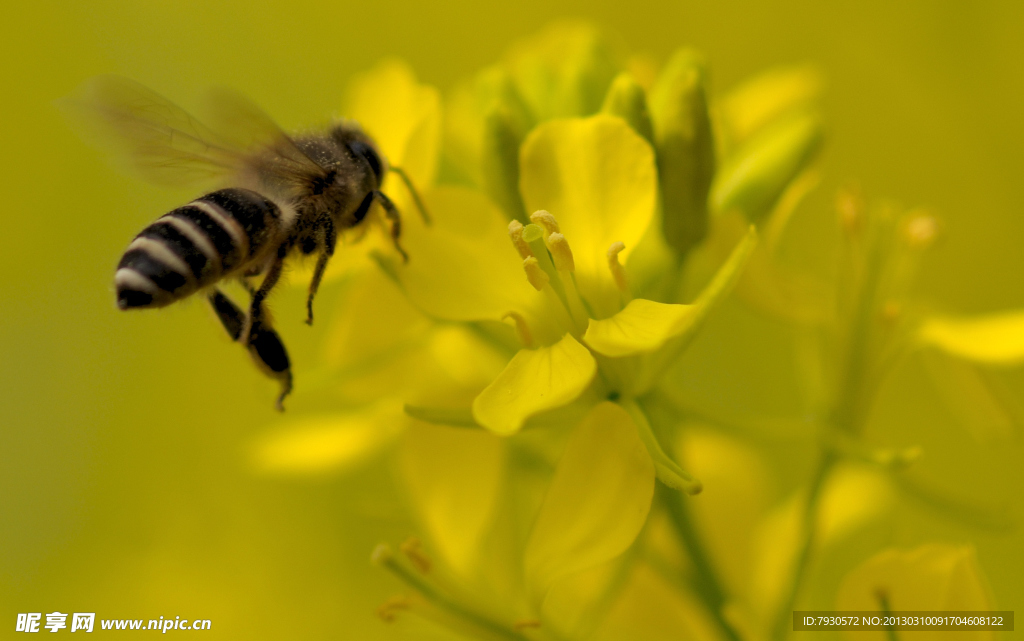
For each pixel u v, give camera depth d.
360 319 0.16
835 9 0.22
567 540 0.15
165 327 0.23
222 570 0.20
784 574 0.17
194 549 0.21
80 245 0.24
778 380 0.21
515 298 0.16
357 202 0.16
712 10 0.24
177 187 0.16
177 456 0.22
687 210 0.16
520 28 0.26
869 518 0.17
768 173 0.16
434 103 0.16
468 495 0.16
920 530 0.19
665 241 0.16
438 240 0.16
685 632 0.16
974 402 0.16
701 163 0.16
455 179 0.16
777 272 0.16
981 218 0.21
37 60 0.25
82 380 0.23
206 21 0.25
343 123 0.16
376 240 0.16
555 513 0.15
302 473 0.17
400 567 0.16
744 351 0.22
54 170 0.24
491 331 0.16
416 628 0.16
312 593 0.20
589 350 0.15
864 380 0.16
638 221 0.15
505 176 0.16
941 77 0.22
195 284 0.16
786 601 0.16
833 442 0.16
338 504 0.21
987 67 0.21
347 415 0.17
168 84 0.25
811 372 0.16
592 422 0.15
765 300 0.16
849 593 0.16
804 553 0.16
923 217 0.16
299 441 0.17
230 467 0.22
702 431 0.17
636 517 0.15
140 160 0.16
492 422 0.15
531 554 0.15
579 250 0.15
